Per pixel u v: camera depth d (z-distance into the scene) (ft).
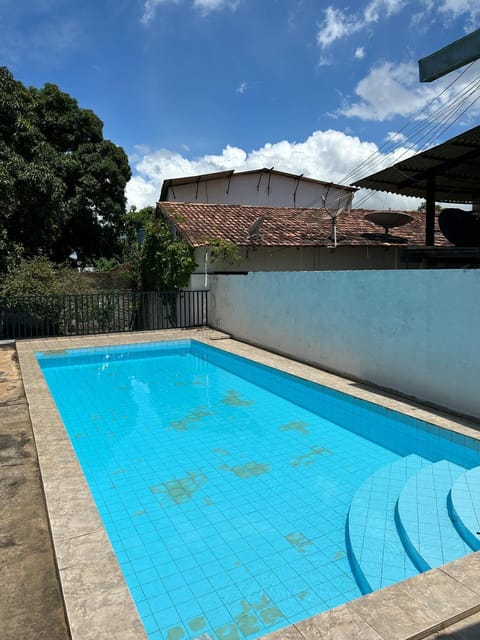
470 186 38.06
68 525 10.81
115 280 64.59
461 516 11.66
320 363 29.73
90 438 20.75
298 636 6.95
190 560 11.64
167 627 9.37
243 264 50.75
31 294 45.52
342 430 21.72
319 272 29.48
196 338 42.42
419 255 35.32
